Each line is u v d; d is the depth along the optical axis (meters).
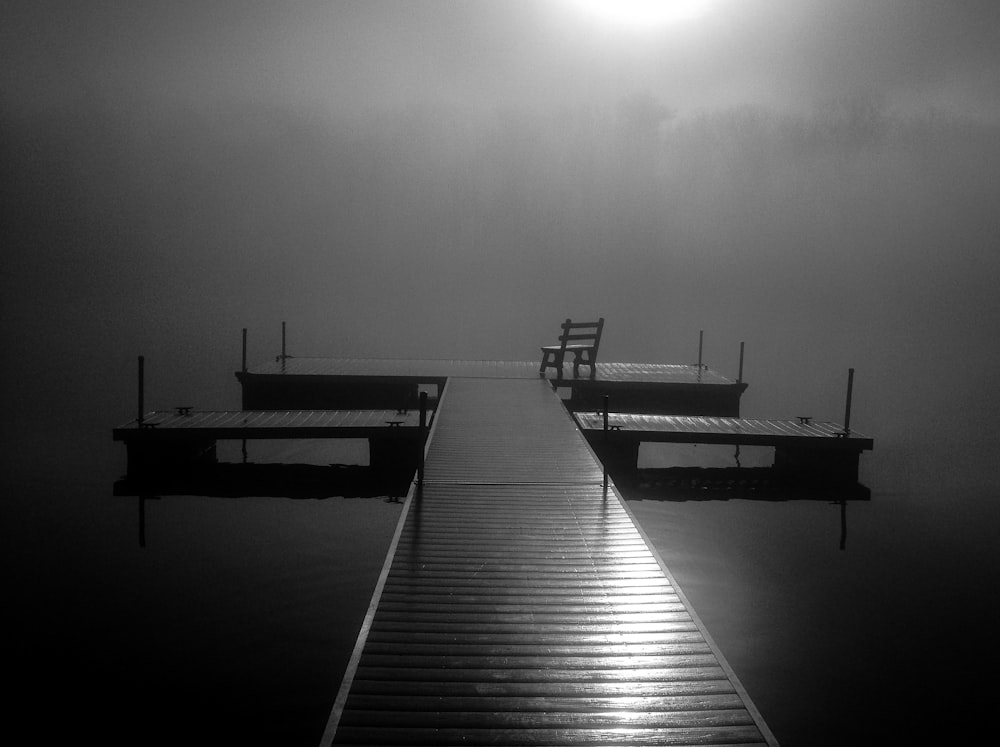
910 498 10.54
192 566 7.82
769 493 10.74
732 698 4.48
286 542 8.48
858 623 6.78
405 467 11.23
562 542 6.73
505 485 8.38
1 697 5.58
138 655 6.12
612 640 5.09
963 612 7.02
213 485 10.87
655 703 4.42
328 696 5.57
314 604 6.95
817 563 8.14
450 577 6.00
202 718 5.33
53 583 7.45
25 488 10.60
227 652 6.15
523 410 12.40
